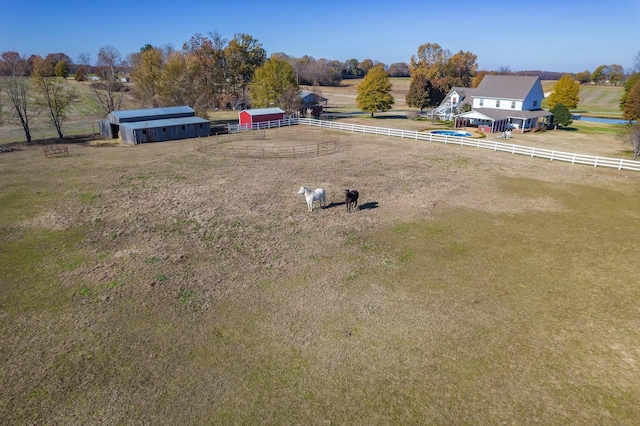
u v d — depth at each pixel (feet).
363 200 77.46
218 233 62.28
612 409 30.17
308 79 468.75
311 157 116.98
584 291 45.85
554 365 34.68
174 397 31.35
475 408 30.42
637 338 37.99
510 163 107.24
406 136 151.53
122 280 48.26
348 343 37.40
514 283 47.55
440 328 39.47
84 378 33.19
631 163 98.07
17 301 43.93
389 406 30.63
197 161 111.96
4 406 30.48
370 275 49.37
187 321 40.50
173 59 252.01
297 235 61.31
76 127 189.37
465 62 346.54
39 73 167.12
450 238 59.88
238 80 286.25
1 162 111.14
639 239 59.31
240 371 33.99
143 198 79.20
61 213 70.79
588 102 335.67
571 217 68.13
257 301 43.93
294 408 30.42
